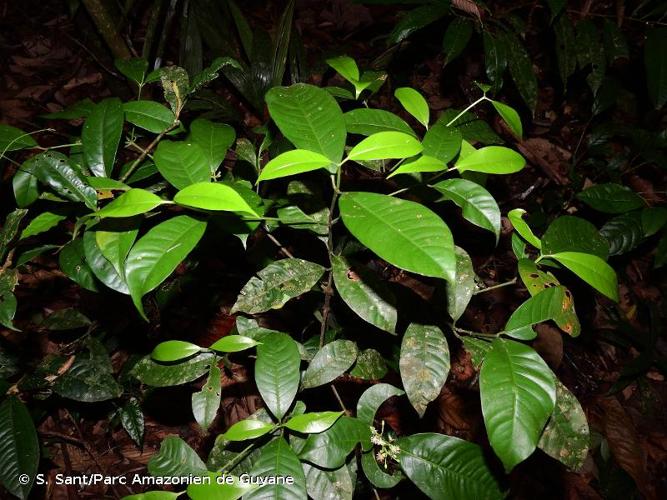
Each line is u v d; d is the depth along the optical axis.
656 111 1.41
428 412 0.96
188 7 1.05
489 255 1.23
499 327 1.13
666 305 1.24
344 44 1.70
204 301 0.93
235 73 1.08
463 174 0.57
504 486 0.48
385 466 0.52
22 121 1.35
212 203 0.35
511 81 1.45
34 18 1.61
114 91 1.22
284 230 0.90
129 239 0.41
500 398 0.39
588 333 1.18
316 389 0.85
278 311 0.97
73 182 0.45
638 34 1.44
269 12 1.78
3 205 1.02
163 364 0.54
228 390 0.96
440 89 1.53
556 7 0.78
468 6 0.77
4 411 0.61
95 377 0.69
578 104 1.51
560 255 0.46
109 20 1.04
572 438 0.46
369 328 0.71
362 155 0.38
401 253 0.31
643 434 1.10
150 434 0.95
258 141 1.01
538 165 1.33
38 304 1.01
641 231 0.81
